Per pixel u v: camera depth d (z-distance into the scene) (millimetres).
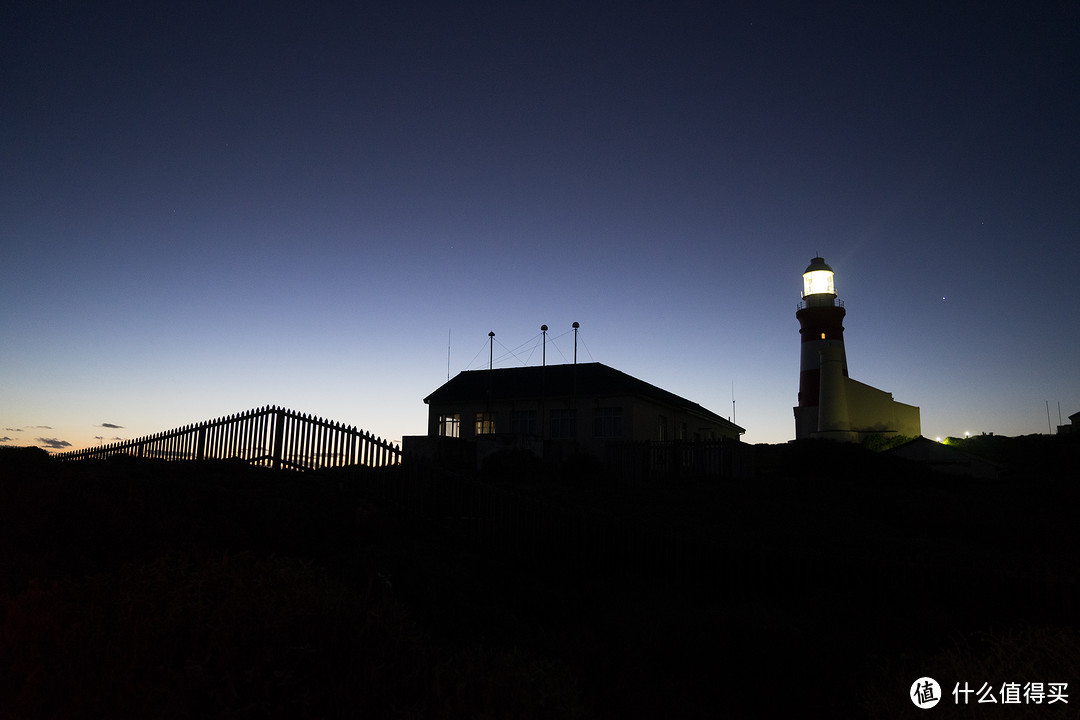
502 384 33312
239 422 15953
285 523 9656
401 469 12625
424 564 9008
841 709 5680
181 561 4746
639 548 10219
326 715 3404
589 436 29781
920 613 7930
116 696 3227
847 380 33750
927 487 21375
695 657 6742
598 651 6625
